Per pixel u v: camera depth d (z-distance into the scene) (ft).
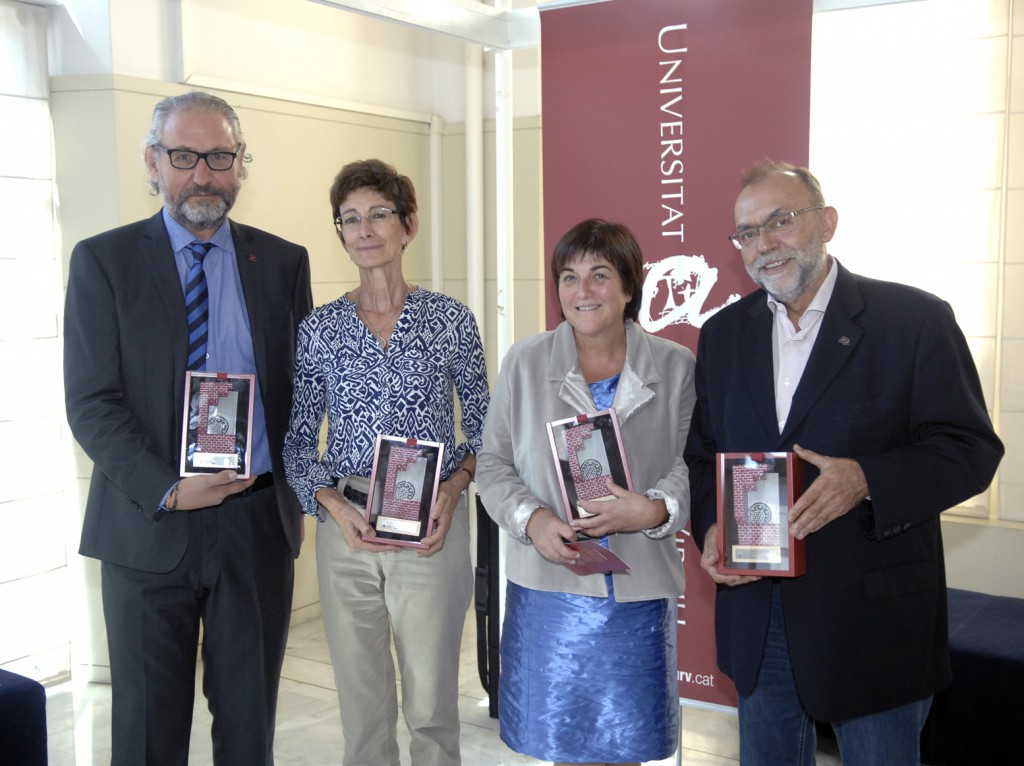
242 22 14.43
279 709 12.91
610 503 6.95
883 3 8.71
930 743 10.43
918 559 6.56
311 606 16.44
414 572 8.35
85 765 11.35
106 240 7.84
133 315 7.70
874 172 13.75
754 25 9.08
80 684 13.76
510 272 11.38
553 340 7.77
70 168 13.07
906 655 6.45
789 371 6.82
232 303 8.14
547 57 10.03
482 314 17.39
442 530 8.09
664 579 7.47
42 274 13.15
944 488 6.20
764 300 7.08
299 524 8.65
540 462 7.55
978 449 6.33
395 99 17.10
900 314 6.52
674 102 9.52
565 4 9.86
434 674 8.49
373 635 8.58
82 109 12.91
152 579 7.70
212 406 7.58
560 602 7.43
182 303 7.85
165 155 7.71
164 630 7.79
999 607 11.50
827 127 13.98
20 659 13.28
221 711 8.11
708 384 7.23
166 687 7.86
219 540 7.85
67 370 7.73
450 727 8.66
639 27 9.58
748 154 9.25
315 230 15.81
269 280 8.33
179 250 7.98
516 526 7.29
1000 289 13.10
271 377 8.22
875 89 13.61
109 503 7.86
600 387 7.59
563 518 7.42
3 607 13.06
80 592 13.82
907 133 13.48
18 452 13.07
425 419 8.31
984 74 12.92
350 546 8.00
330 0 8.84
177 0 13.46
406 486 7.93
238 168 8.04
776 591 6.81
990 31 12.82
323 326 8.36
